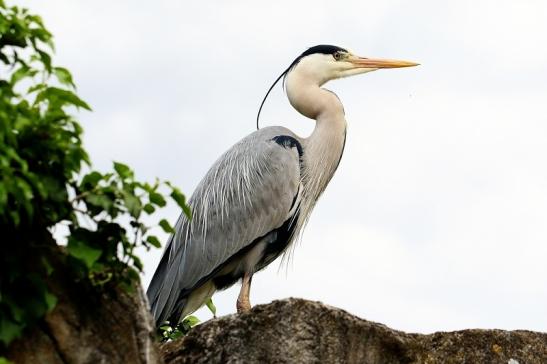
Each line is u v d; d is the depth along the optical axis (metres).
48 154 8.00
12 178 7.43
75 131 8.19
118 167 8.12
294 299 10.42
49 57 8.37
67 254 8.12
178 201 8.26
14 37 8.45
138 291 8.65
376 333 10.57
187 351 10.51
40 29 8.37
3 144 7.50
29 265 7.84
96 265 8.04
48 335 7.84
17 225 7.73
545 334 11.67
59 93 8.23
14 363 7.60
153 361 8.48
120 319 8.34
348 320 10.43
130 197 8.02
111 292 8.34
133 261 8.30
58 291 8.01
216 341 10.44
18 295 7.66
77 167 8.13
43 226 8.12
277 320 10.34
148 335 8.51
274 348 10.26
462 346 11.14
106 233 8.17
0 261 7.69
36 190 7.84
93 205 8.20
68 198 8.10
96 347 8.04
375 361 10.50
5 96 8.12
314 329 10.28
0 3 8.48
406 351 10.73
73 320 7.99
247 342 10.35
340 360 10.27
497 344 11.31
